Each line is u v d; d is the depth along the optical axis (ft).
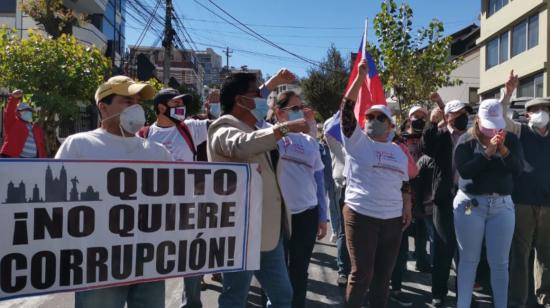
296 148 12.98
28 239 8.00
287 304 10.56
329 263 21.76
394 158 12.76
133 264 8.77
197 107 71.26
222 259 9.64
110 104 8.87
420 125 19.80
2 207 7.82
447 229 15.83
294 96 13.10
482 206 13.58
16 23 69.87
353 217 12.69
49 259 8.13
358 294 12.45
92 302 8.51
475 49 104.42
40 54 32.94
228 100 10.57
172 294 17.34
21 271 7.96
